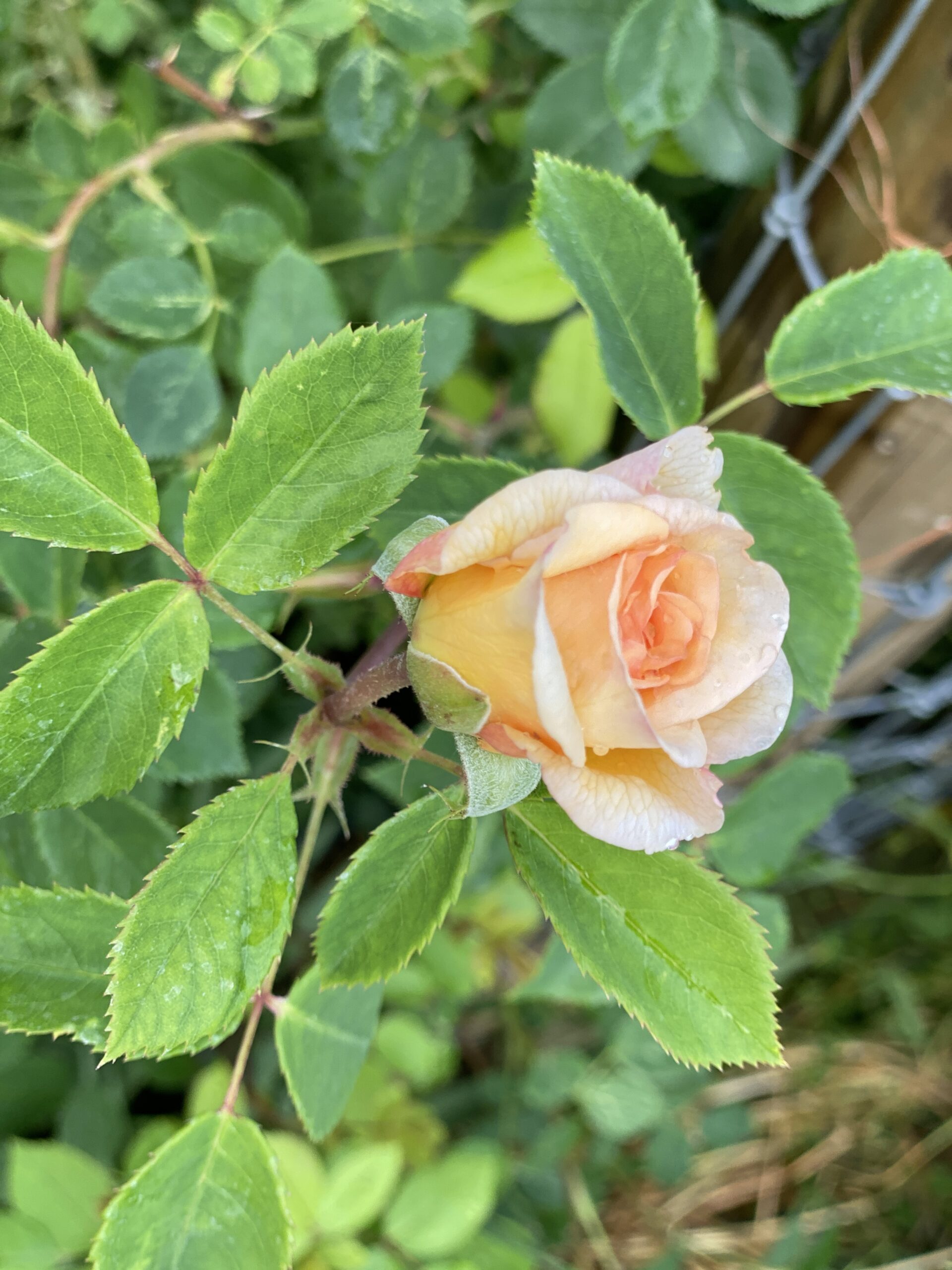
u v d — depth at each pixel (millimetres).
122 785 157
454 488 205
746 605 153
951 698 380
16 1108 303
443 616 145
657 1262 402
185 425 240
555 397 272
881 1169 467
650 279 194
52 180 287
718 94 233
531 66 286
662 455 152
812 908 523
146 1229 174
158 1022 150
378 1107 330
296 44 225
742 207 274
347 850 383
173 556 163
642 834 143
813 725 371
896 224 219
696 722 153
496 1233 369
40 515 155
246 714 275
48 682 152
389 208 271
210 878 158
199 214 273
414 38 224
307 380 154
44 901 179
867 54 216
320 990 194
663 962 165
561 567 136
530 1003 421
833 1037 487
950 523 264
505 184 297
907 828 522
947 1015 488
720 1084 474
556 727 131
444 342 248
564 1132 392
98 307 248
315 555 164
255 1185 182
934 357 188
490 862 323
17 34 300
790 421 263
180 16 309
